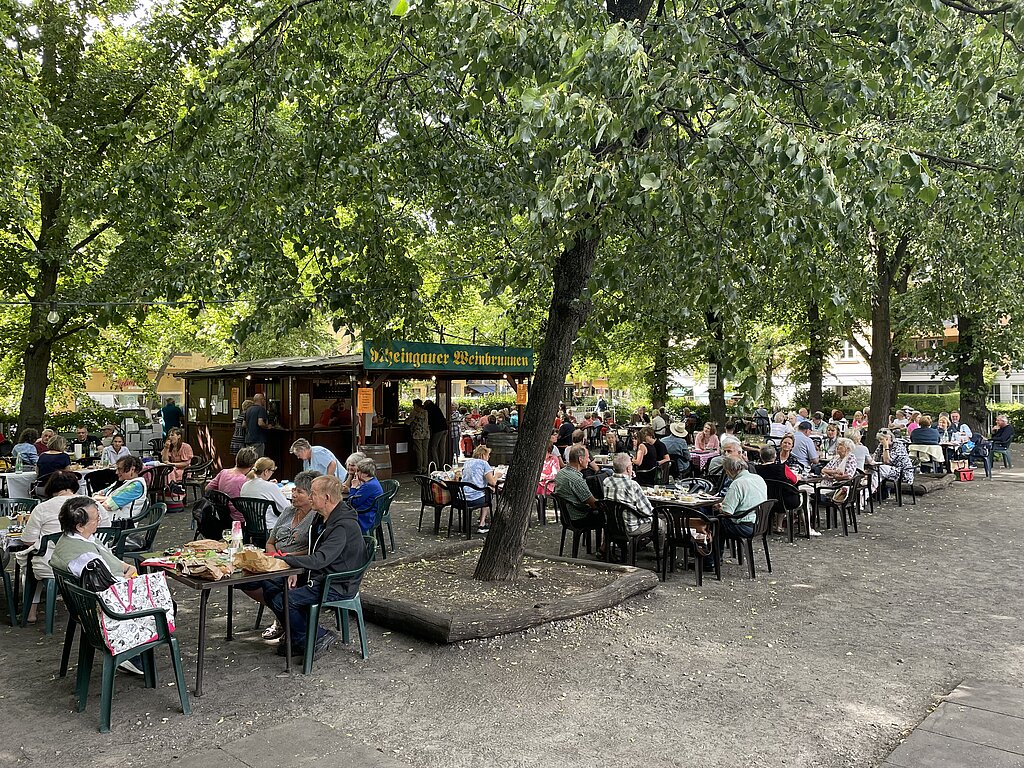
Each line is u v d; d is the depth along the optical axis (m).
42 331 16.38
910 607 7.10
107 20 15.83
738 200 5.29
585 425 24.34
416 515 12.46
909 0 5.65
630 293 6.97
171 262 8.60
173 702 4.85
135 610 4.59
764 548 8.88
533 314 10.05
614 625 6.49
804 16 5.80
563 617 6.53
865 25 5.87
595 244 7.21
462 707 4.82
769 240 5.93
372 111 8.00
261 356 35.03
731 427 14.48
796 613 6.90
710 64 5.50
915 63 6.25
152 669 5.07
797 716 4.68
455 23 5.78
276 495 8.02
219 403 18.66
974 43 6.07
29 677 5.28
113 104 14.37
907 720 4.62
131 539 7.72
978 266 9.23
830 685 5.19
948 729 4.39
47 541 6.23
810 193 4.82
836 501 10.80
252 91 7.98
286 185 8.20
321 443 16.53
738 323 6.29
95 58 15.34
